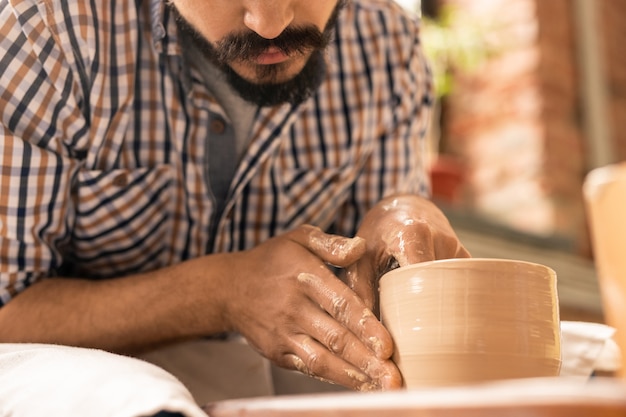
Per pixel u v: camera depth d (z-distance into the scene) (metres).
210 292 1.15
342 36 1.50
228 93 1.33
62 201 1.25
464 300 0.81
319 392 1.33
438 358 0.82
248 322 1.08
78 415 0.76
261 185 1.42
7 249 1.23
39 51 1.17
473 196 2.83
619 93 2.98
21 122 1.20
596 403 0.44
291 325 1.01
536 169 2.71
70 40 1.19
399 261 0.97
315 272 1.00
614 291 0.56
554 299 0.85
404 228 1.00
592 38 2.88
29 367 0.89
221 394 1.31
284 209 1.46
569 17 2.88
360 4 1.54
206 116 1.33
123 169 1.31
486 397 0.49
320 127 1.47
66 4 1.19
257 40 1.08
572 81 2.84
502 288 0.81
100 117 1.25
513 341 0.81
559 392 0.46
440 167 2.46
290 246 1.07
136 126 1.32
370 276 1.01
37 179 1.21
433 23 2.82
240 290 1.10
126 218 1.33
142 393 0.72
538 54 2.74
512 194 2.75
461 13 2.88
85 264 1.40
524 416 0.47
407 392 0.56
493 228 2.45
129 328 1.20
